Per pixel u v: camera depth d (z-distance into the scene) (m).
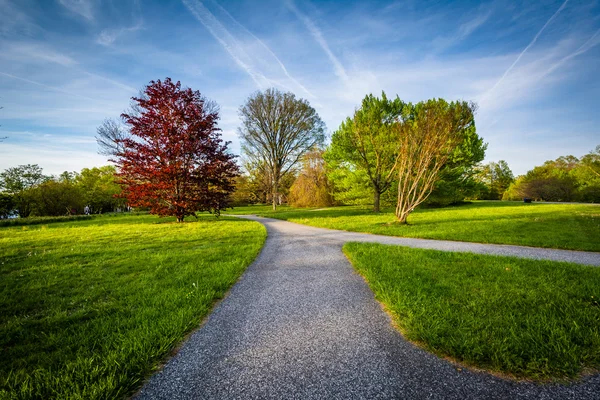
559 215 15.98
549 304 3.50
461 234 10.06
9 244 9.45
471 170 28.23
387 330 3.17
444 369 2.39
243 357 2.65
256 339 3.02
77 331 3.15
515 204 30.61
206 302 4.01
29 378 2.25
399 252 7.02
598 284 4.20
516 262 5.79
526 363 2.38
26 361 2.53
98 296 4.38
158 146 17.28
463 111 13.02
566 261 6.15
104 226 16.30
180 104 17.98
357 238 10.54
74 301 4.09
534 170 56.31
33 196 35.16
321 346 2.83
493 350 2.52
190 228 14.52
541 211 19.23
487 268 5.36
